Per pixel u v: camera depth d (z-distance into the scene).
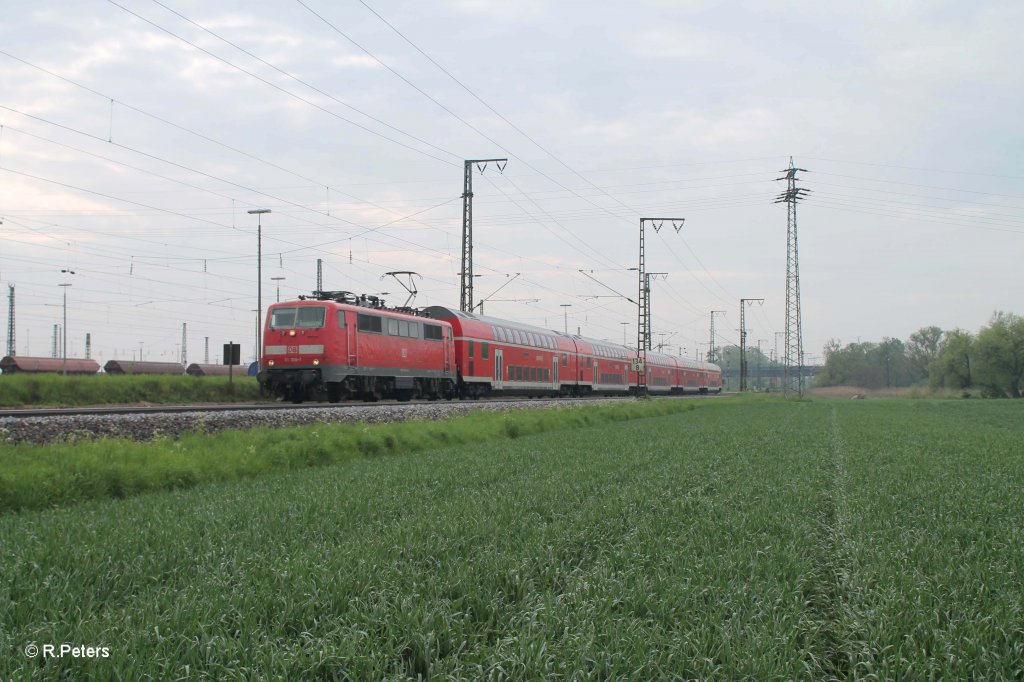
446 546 8.82
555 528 9.95
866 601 7.19
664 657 5.79
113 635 5.71
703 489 14.36
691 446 24.23
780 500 12.99
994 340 103.50
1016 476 16.77
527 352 52.59
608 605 6.74
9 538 9.19
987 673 5.74
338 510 11.38
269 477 16.61
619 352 73.62
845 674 6.07
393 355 36.31
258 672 5.31
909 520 11.36
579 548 9.27
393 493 13.26
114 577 7.39
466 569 7.68
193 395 38.69
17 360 60.47
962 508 12.38
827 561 9.06
